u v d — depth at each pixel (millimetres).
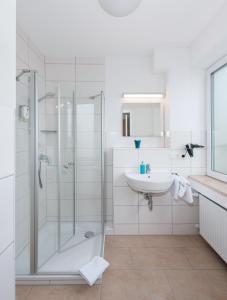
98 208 2570
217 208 1890
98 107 2477
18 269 1749
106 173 2752
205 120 2545
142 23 2006
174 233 2547
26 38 2207
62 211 2227
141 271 1830
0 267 604
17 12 1821
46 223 1965
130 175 2377
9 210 653
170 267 1889
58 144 2131
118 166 2521
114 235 2535
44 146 1911
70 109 2359
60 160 2178
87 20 1949
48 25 2027
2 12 611
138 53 2654
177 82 2529
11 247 666
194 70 2525
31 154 1733
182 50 2514
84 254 2061
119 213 2543
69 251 2123
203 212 2223
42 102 1869
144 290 1598
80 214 2590
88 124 2486
